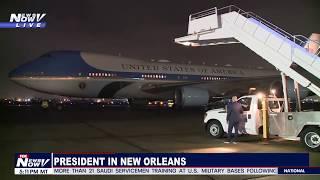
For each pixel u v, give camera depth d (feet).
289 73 33.83
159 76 92.07
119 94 89.66
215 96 96.89
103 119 74.43
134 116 85.25
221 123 42.06
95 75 84.79
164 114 94.89
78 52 86.58
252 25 36.55
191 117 82.23
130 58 91.71
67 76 82.89
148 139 41.81
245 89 92.07
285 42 33.91
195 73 98.27
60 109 123.75
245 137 43.60
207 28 40.60
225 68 105.50
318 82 32.48
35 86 82.74
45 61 83.66
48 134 46.50
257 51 36.14
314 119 32.60
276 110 40.40
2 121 68.28
